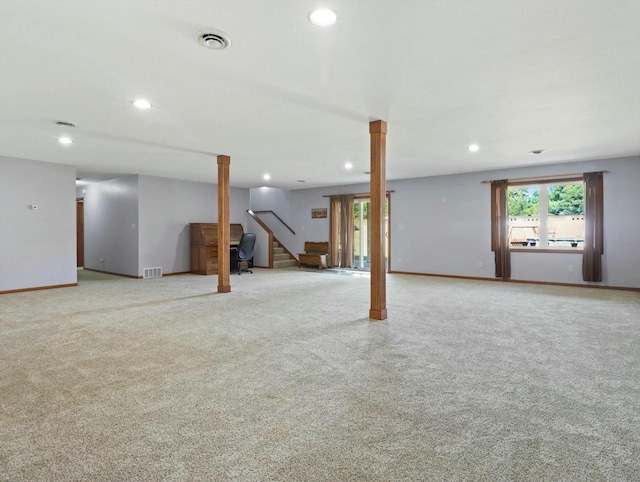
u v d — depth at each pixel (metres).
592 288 6.71
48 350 3.33
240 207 10.91
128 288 6.87
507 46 2.54
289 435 1.99
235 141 5.30
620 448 1.86
